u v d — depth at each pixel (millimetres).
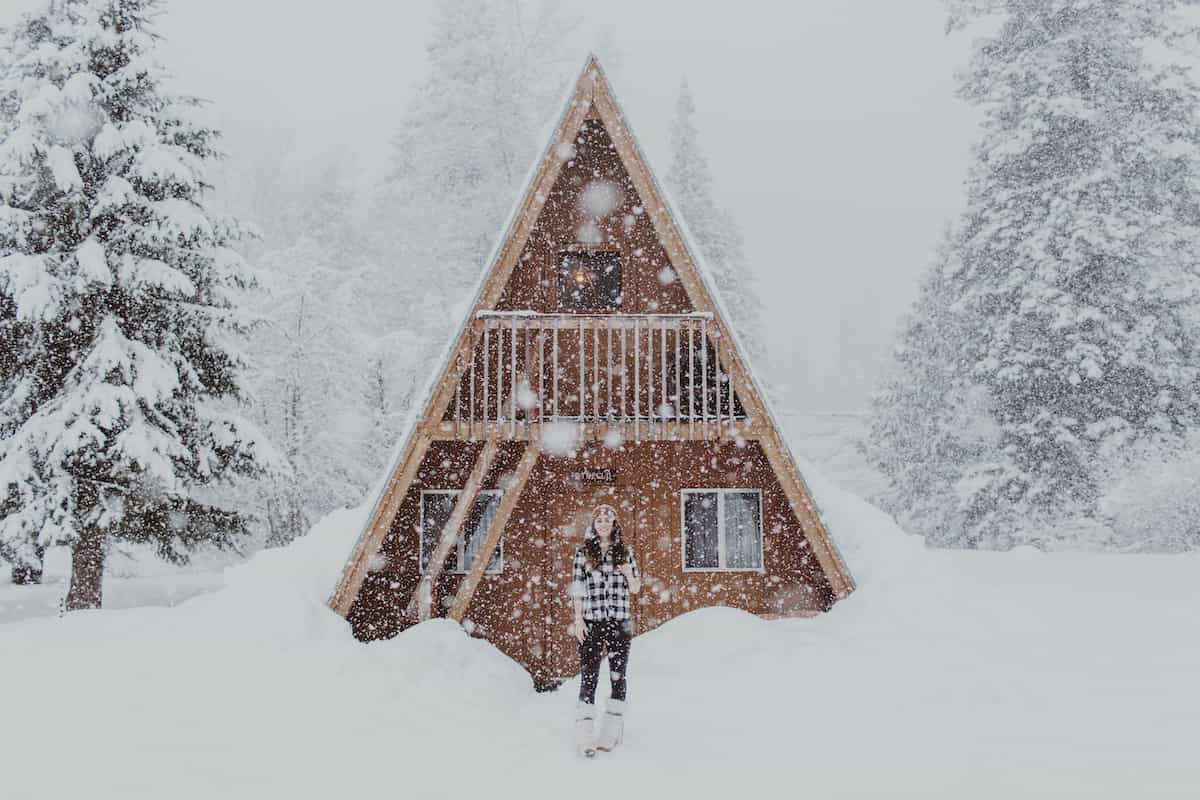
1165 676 6441
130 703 6246
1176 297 17438
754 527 10797
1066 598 9039
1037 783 4590
